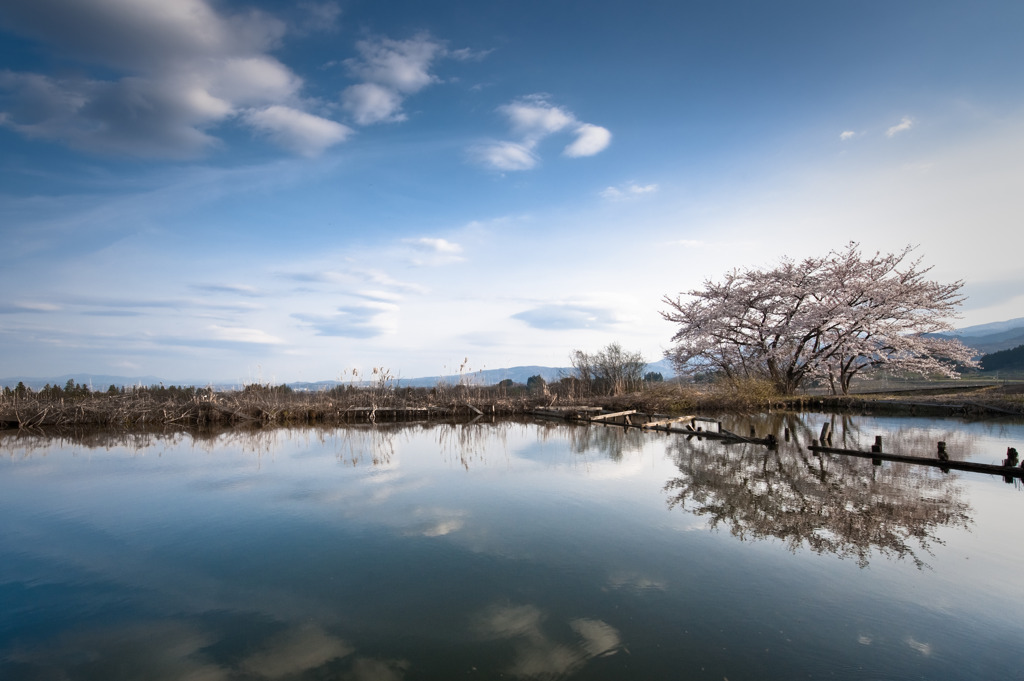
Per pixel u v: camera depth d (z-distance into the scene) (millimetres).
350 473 13789
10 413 24828
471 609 6031
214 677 4852
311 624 5809
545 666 4867
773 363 30062
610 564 7195
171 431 24578
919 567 6891
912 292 27484
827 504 9695
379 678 4758
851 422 21125
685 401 27625
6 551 8242
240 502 10953
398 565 7371
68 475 13898
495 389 36688
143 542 8570
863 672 4680
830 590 6289
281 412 29328
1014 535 7980
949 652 4988
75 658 5227
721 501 10141
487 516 9570
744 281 31594
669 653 5031
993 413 21359
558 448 17438
